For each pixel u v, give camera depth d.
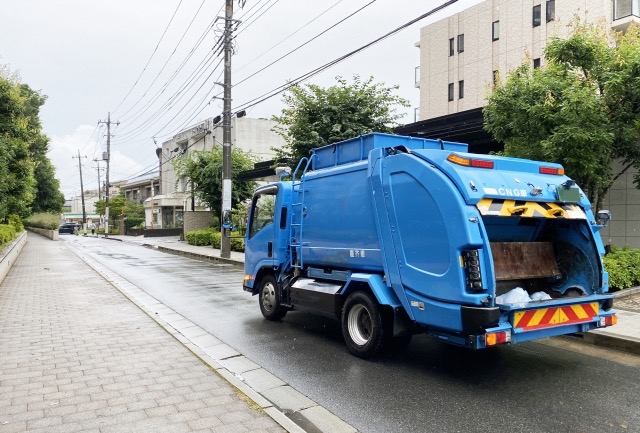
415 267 5.41
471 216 4.88
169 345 6.53
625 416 4.43
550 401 4.79
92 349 6.31
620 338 6.58
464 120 13.86
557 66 9.82
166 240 37.94
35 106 35.69
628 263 9.82
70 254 24.30
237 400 4.55
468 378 5.50
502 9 29.98
